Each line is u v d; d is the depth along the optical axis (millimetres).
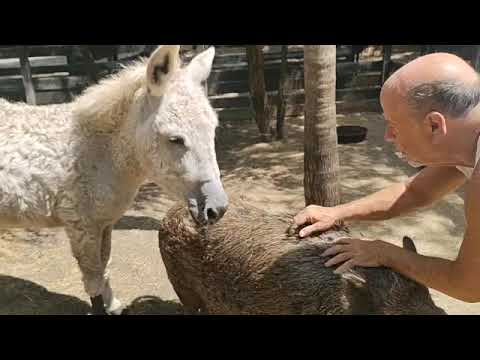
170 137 2688
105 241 3570
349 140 7363
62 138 3129
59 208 3223
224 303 2801
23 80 7707
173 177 2787
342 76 9109
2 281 4203
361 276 2266
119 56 8656
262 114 7426
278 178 6266
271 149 7309
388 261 2127
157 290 4094
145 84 2822
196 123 2689
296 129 8172
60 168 3123
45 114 3230
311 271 2383
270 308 2527
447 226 4922
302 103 8789
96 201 3197
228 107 8719
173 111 2688
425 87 1721
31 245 4758
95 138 3125
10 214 3262
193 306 3371
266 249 2576
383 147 7227
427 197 2355
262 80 7164
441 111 1720
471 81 1714
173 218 3094
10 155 3104
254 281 2559
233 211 2963
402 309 2178
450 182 2291
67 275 4316
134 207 5582
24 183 3137
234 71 8766
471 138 1733
